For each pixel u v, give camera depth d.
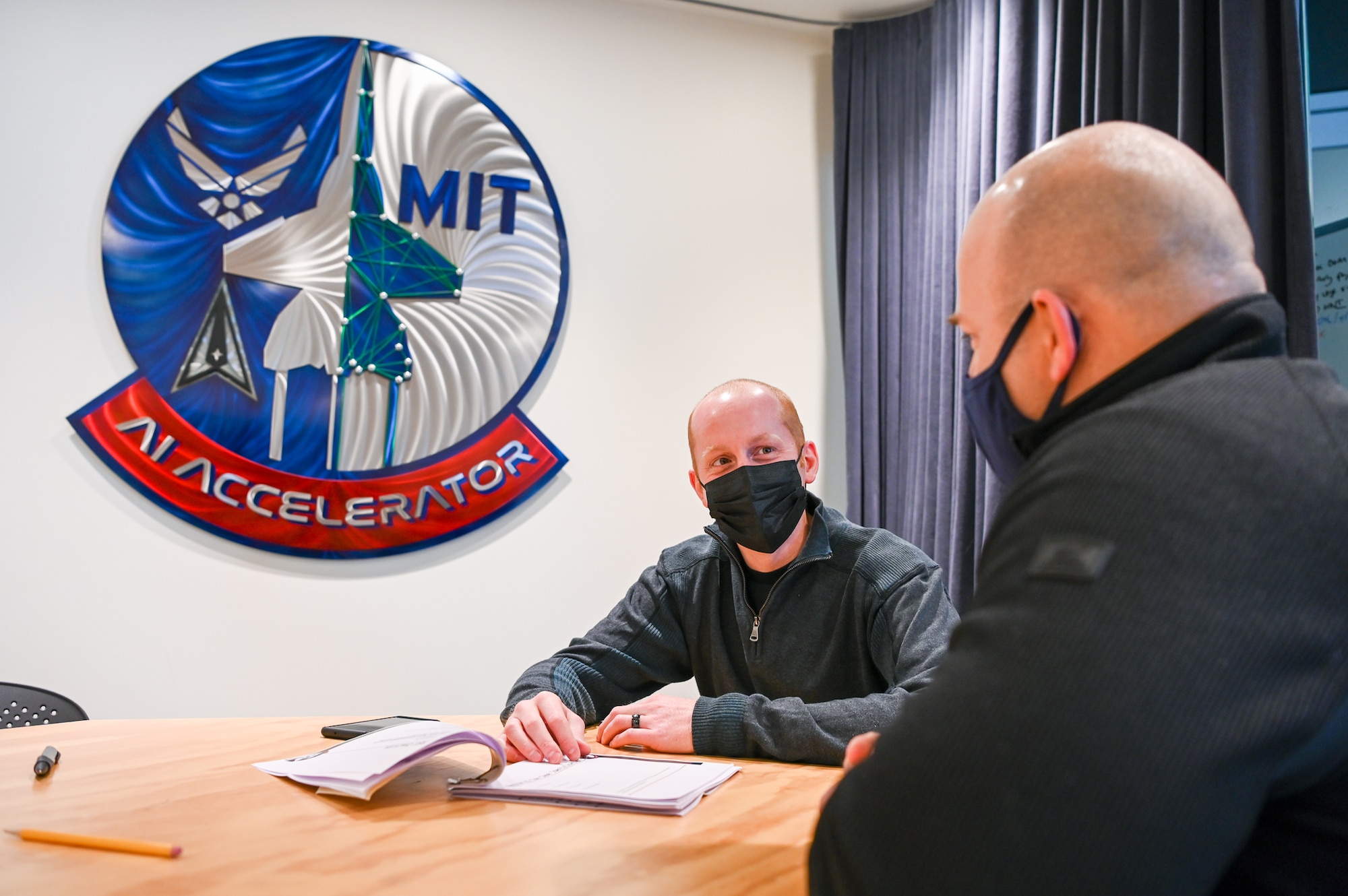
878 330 2.82
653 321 2.79
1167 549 0.53
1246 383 0.60
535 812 0.91
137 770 1.11
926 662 1.30
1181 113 1.96
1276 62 1.85
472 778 1.02
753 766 1.15
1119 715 0.50
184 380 2.42
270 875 0.71
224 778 1.06
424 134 2.65
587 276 2.76
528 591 2.61
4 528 2.28
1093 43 2.25
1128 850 0.49
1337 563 0.54
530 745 1.15
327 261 2.55
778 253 2.92
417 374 2.59
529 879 0.71
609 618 1.65
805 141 2.98
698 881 0.71
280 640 2.43
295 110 2.57
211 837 0.82
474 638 2.56
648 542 2.71
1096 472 0.57
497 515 2.59
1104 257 0.66
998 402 0.75
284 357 2.49
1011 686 0.53
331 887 0.69
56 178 2.40
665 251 2.83
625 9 2.89
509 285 2.67
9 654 2.25
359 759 1.03
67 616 2.29
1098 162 0.67
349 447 2.52
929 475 2.62
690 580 1.63
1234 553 0.53
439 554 2.56
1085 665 0.52
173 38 2.51
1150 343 0.65
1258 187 1.81
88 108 2.43
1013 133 2.42
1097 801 0.49
